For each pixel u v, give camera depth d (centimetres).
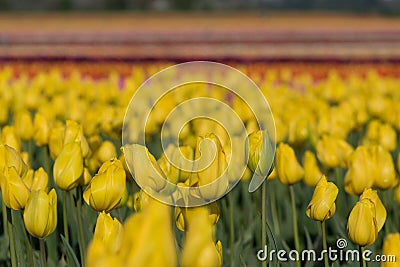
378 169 529
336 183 684
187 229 362
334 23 8106
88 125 785
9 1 12138
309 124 819
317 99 1182
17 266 475
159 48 3606
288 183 550
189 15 10625
